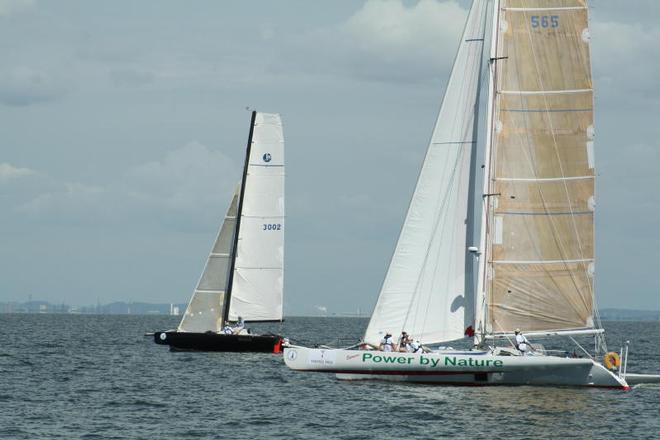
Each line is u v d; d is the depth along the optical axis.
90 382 182.00
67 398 159.25
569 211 159.88
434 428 130.75
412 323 164.88
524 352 159.12
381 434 127.19
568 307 160.25
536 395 154.62
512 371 159.12
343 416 139.25
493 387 161.00
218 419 138.38
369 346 166.12
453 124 164.62
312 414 141.50
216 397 160.12
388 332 165.38
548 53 159.75
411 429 130.25
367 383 165.50
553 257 160.00
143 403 153.88
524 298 160.25
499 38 159.88
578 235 160.00
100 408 148.62
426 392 157.00
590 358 163.50
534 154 160.00
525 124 160.00
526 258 160.00
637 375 170.25
